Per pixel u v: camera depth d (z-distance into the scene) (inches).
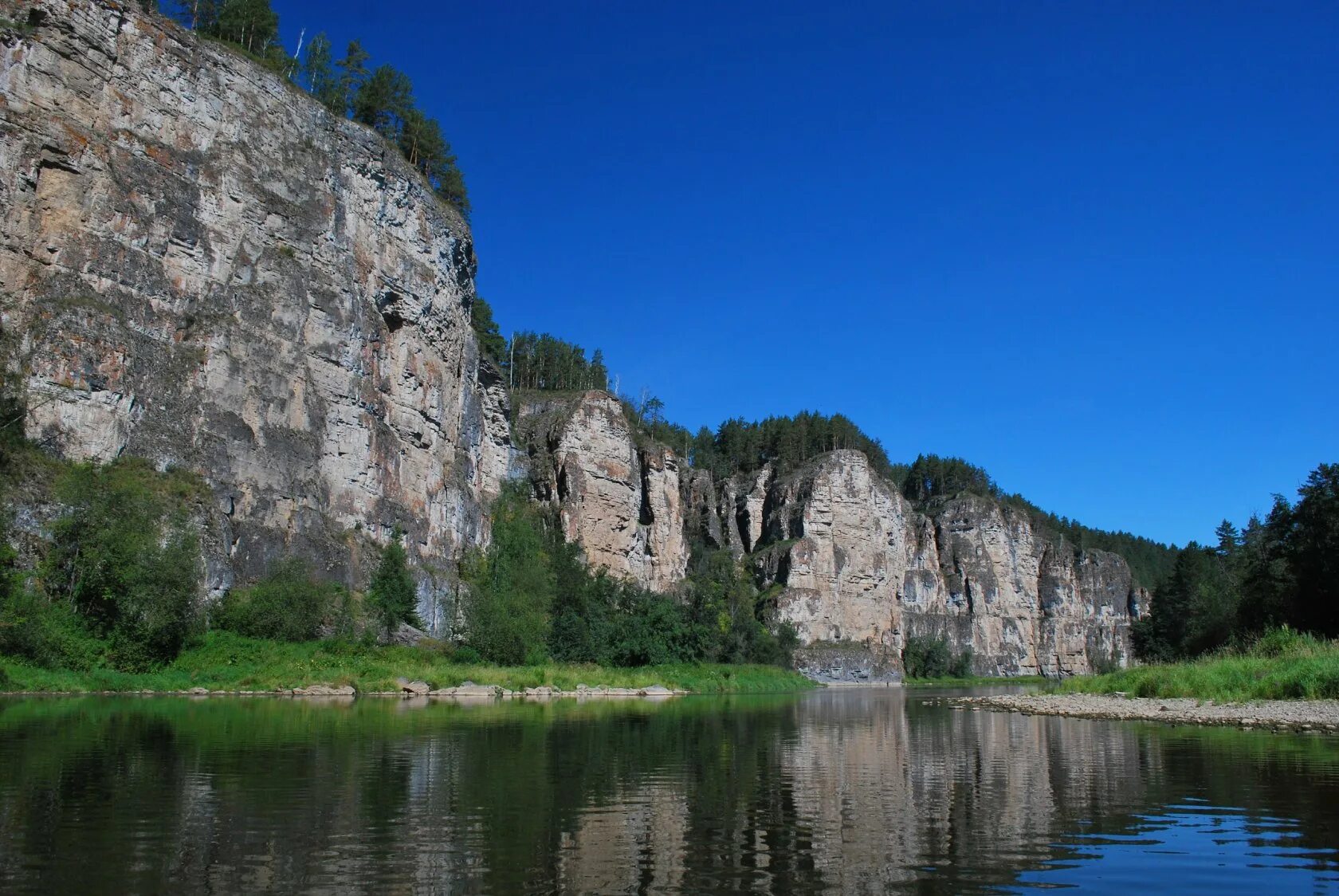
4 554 1835.6
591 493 4916.3
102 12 2486.5
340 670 2272.4
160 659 2044.8
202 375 2539.4
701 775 976.3
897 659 6309.1
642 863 584.7
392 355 3437.5
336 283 3068.4
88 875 526.6
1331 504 3120.1
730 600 5339.6
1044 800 836.6
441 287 3725.4
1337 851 631.8
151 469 2331.4
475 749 1123.9
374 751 1066.1
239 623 2314.2
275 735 1192.2
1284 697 1984.5
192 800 749.3
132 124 2529.5
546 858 590.6
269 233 2866.6
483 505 4082.2
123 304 2394.2
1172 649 5162.4
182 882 516.1
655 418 7322.8
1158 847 644.7
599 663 3474.4
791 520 6515.8
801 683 4315.9
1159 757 1135.0
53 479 2054.6
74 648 1868.8
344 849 600.1
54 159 2320.4
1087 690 2837.1
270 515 2632.9
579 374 6515.8
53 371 2180.1
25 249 2241.6
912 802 824.3
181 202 2600.9
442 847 613.0
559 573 3927.2
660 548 5506.9
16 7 2327.8
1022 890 537.0
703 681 3518.7
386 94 4126.5
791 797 846.5
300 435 2805.1
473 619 3034.0
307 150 3053.6
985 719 1899.6
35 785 799.1
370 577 2935.5
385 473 3211.1
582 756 1103.6
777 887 536.7
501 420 4483.3
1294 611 3218.5
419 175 3661.4
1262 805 804.6
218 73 2795.3
